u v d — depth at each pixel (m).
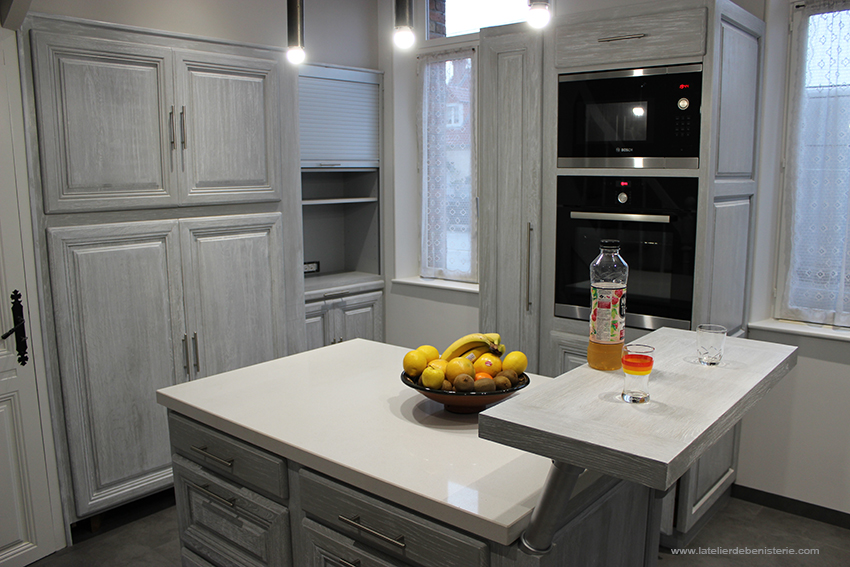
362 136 4.12
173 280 2.90
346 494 1.39
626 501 1.49
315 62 3.94
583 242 2.84
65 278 2.57
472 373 1.60
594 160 2.76
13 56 2.37
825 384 2.84
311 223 4.36
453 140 4.08
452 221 4.16
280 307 3.34
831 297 2.96
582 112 2.77
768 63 2.84
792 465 2.96
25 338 2.48
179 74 2.84
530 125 2.93
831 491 2.87
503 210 3.07
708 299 2.59
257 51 3.12
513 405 1.14
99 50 2.59
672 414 1.09
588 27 2.69
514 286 3.09
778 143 3.02
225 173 3.05
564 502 1.10
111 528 2.85
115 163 2.68
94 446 2.73
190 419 1.81
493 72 3.01
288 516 1.57
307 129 3.81
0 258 2.39
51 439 2.59
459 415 1.67
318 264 4.42
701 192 2.48
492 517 1.16
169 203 2.86
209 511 1.79
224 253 3.08
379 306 4.36
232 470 1.67
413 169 4.31
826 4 2.83
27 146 2.43
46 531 2.61
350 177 4.46
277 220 3.27
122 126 2.69
